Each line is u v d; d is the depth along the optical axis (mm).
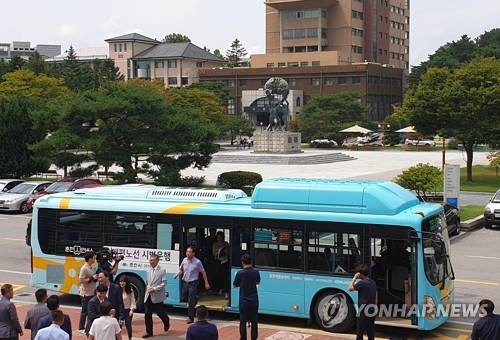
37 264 16172
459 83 42219
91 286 13320
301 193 13727
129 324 12617
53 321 9078
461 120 42094
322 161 66938
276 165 63594
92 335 9672
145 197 15555
